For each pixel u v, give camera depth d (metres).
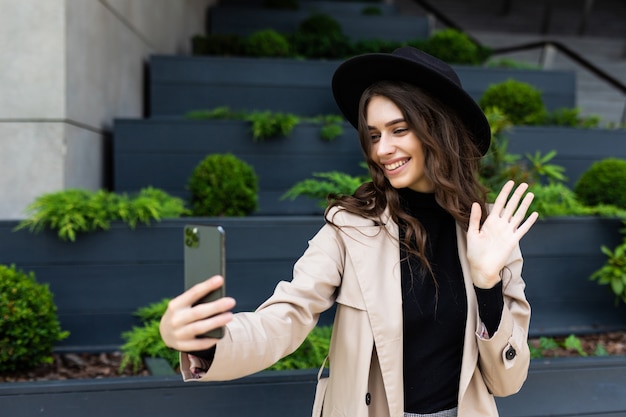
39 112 4.11
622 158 5.91
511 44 12.86
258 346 1.38
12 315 3.00
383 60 1.62
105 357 3.64
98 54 4.91
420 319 1.61
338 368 1.62
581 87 10.70
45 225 3.69
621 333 4.29
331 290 1.63
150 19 6.64
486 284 1.52
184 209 4.35
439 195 1.68
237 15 9.63
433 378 1.63
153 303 3.81
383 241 1.64
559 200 4.76
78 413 2.60
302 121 5.56
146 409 2.64
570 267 4.28
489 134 1.73
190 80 6.45
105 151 5.20
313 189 4.20
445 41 8.00
